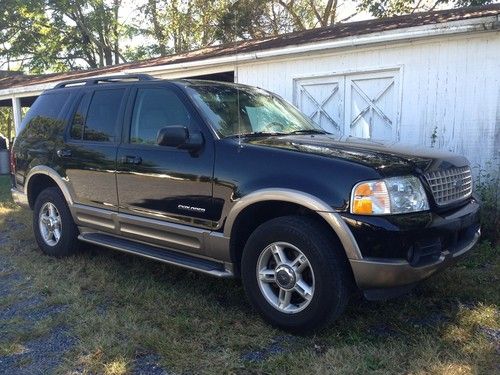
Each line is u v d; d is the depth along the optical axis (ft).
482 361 10.18
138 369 10.28
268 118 14.96
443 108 21.98
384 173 10.73
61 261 17.46
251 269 12.10
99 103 16.39
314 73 26.21
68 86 18.54
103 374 10.10
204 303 13.35
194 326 12.02
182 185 13.15
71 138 16.94
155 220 13.98
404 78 22.99
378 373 9.84
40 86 42.75
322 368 10.00
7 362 10.72
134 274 15.85
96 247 18.84
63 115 17.57
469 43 20.90
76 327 12.09
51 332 12.02
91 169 15.79
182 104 13.88
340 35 24.76
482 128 21.01
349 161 11.07
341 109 25.62
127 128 15.10
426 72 22.26
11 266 17.31
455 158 13.01
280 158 11.71
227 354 10.70
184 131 12.66
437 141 22.26
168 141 12.57
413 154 12.16
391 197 10.58
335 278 10.83
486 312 12.53
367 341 11.19
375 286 10.63
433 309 12.88
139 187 14.29
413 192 10.94
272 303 11.84
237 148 12.43
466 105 21.33
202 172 12.72
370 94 24.45
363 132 24.95
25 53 98.07
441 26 20.71
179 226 13.32
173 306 13.25
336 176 10.88
